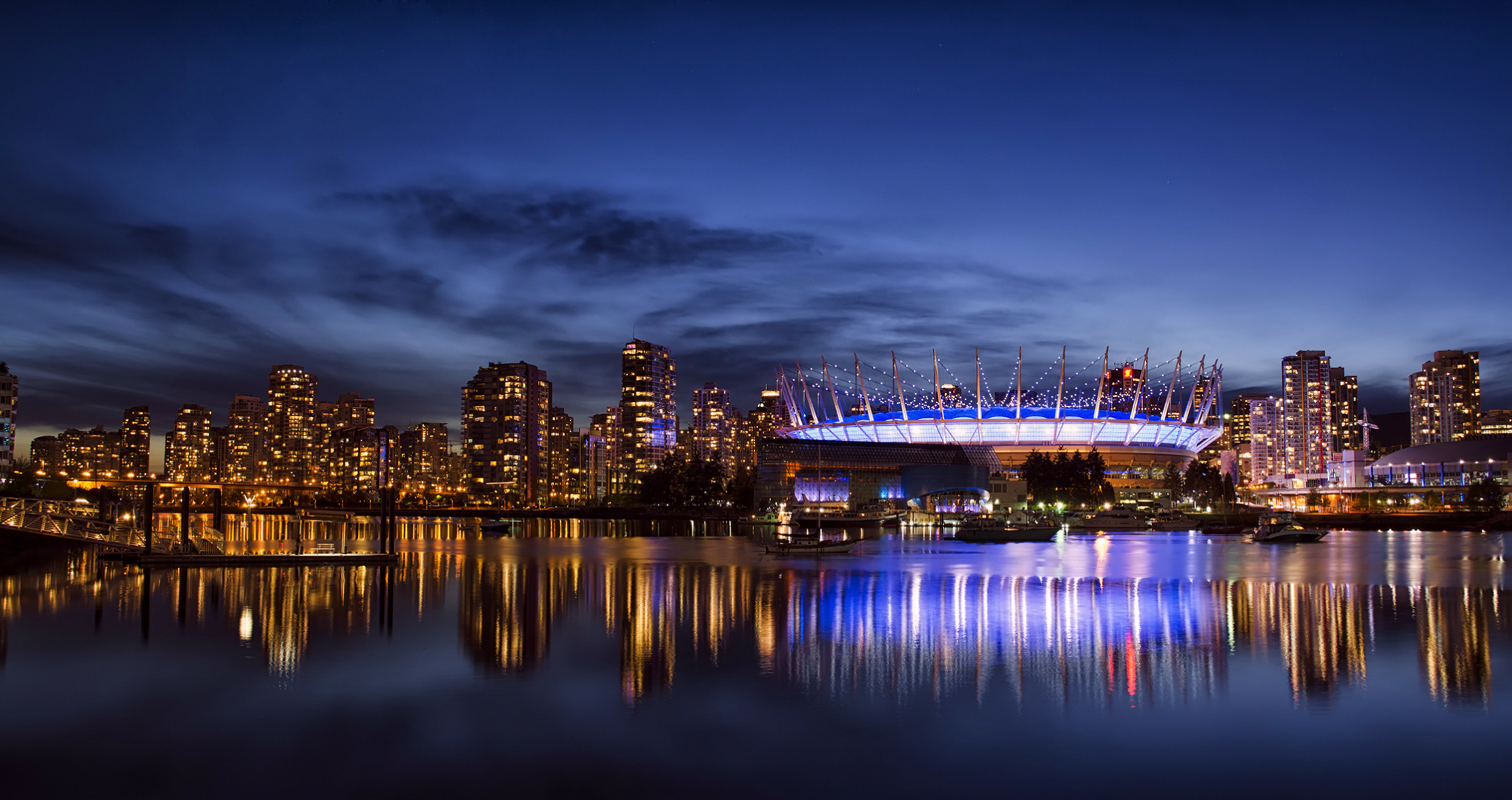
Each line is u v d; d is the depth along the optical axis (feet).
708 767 86.02
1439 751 88.79
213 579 242.78
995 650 136.98
